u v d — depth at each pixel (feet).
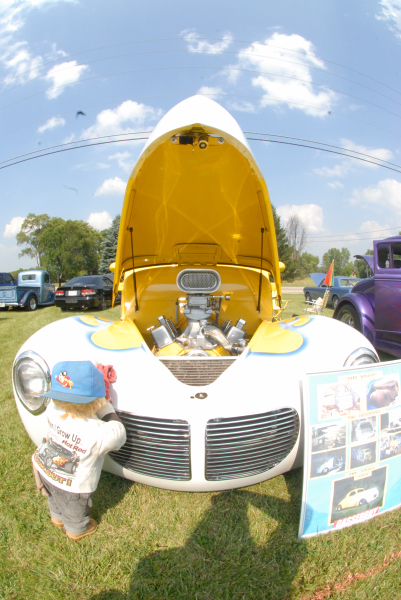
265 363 7.19
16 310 45.03
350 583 5.52
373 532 6.49
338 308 20.66
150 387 6.70
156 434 6.43
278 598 5.31
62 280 151.43
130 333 8.58
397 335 15.43
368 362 7.59
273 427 6.62
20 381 7.36
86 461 6.14
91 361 6.96
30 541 6.40
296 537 6.44
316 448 6.23
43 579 5.65
